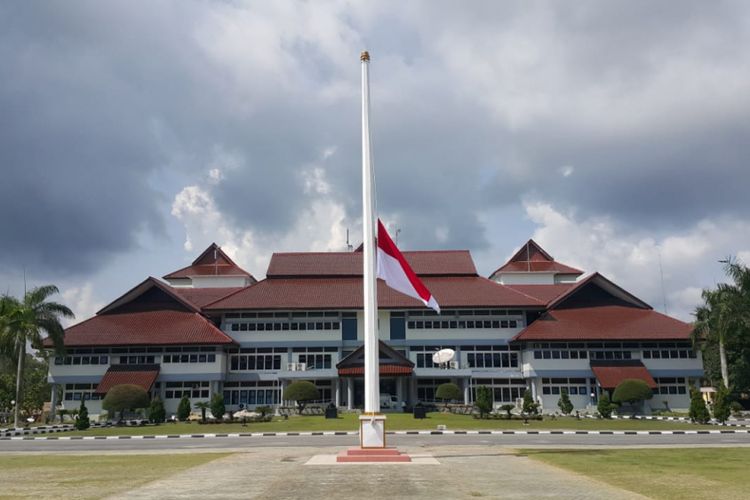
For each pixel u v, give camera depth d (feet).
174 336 194.08
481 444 92.73
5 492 44.96
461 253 239.30
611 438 107.96
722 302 177.37
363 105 74.28
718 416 149.48
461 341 205.16
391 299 207.00
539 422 151.74
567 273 245.24
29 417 219.82
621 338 194.70
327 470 56.65
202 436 124.47
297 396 176.45
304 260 232.12
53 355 194.29
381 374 184.03
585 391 196.34
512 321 207.10
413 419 154.92
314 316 205.67
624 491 44.70
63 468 61.52
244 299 206.90
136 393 172.76
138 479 51.85
